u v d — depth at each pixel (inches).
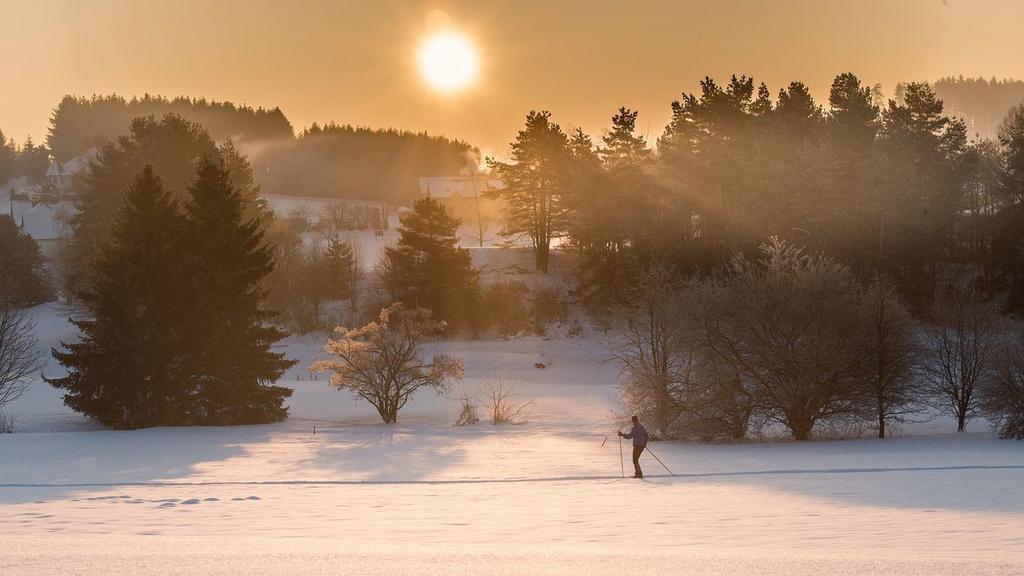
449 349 6870.1
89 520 1585.9
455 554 982.4
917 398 3646.7
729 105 6934.1
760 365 3191.4
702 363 3203.7
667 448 2979.8
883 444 2928.2
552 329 7190.0
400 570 846.5
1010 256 6387.8
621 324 3789.4
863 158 6417.3
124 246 3981.3
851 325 3206.2
